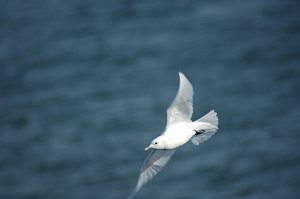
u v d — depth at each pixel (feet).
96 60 129.49
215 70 121.19
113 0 154.81
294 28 132.67
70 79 123.13
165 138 44.65
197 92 114.11
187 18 142.82
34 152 101.30
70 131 106.01
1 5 155.33
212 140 99.66
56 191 91.97
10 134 107.14
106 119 107.76
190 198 87.61
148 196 88.43
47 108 113.60
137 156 96.12
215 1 149.79
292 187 88.63
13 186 94.48
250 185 89.45
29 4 154.81
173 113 45.19
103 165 95.66
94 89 118.62
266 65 120.67
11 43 137.80
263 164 92.89
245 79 116.78
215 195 87.81
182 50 129.90
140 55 130.31
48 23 145.38
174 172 92.89
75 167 96.58
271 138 98.68
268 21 136.46
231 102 109.70
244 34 132.77
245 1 147.95
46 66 128.06
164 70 123.54
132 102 112.78
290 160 93.40
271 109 106.32
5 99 117.39
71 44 136.15
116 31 140.56
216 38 132.67
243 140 99.04
